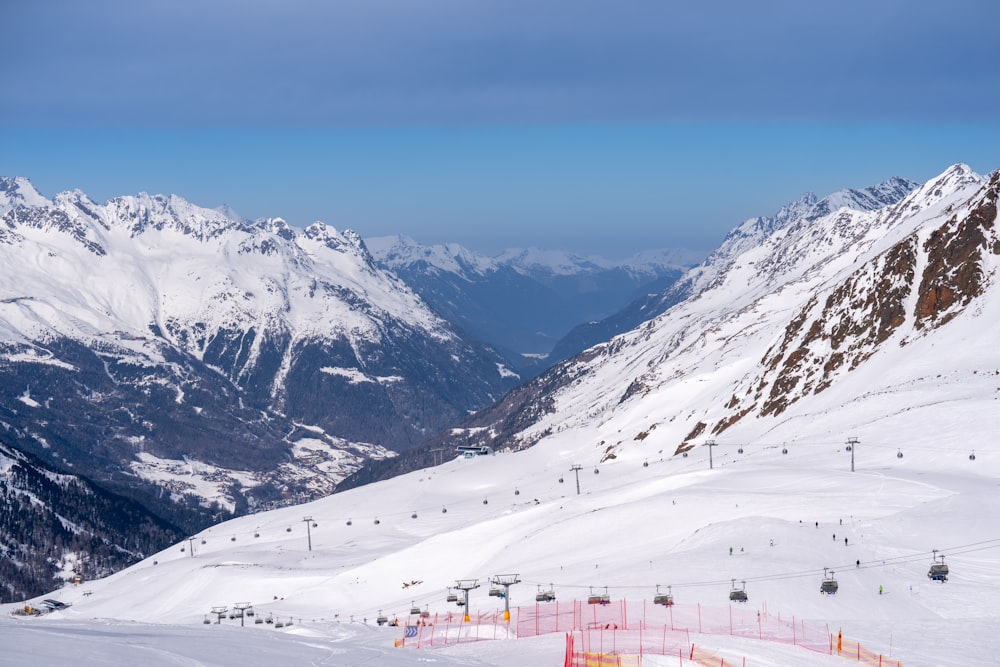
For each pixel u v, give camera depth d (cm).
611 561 12431
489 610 11112
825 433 18962
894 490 13325
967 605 9125
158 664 6594
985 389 17575
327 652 7850
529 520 16912
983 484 13025
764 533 11662
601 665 7844
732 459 19275
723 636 8538
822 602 9438
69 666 6250
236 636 8531
